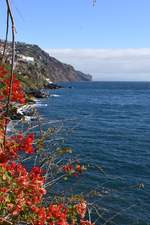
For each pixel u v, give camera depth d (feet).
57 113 222.69
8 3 17.72
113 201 71.82
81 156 112.68
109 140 145.89
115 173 95.71
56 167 28.66
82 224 27.22
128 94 502.79
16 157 25.26
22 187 22.72
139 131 174.40
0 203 21.97
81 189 74.18
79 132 161.99
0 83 25.95
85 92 529.04
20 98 26.37
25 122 26.61
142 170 100.27
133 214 67.67
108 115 240.53
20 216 22.82
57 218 24.06
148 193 79.05
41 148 26.30
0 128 24.53
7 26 18.20
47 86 541.34
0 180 22.48
